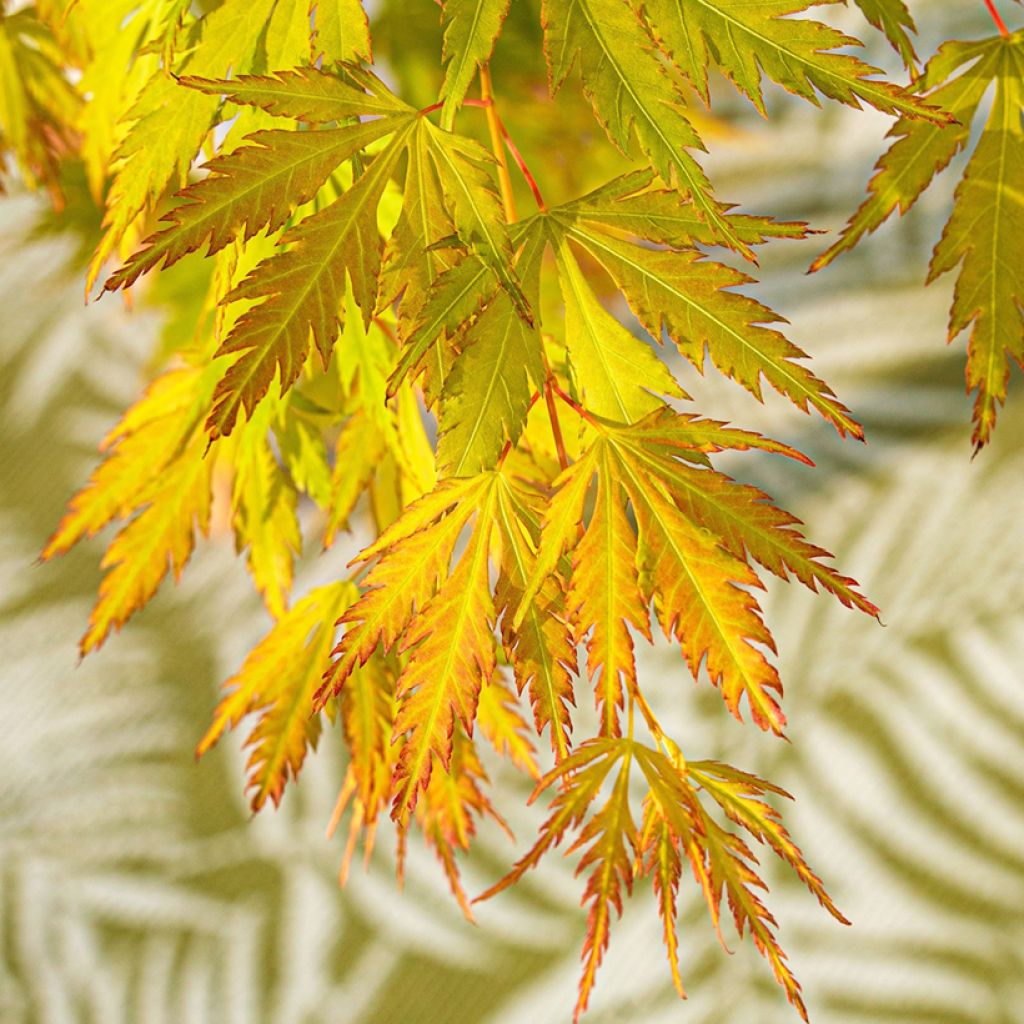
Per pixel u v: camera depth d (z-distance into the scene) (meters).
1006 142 0.94
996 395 0.94
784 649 2.49
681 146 0.91
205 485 1.05
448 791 1.03
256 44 0.94
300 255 0.91
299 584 2.34
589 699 2.37
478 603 0.91
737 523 0.91
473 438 0.91
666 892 0.91
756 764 2.40
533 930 2.35
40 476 2.57
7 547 2.55
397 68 1.38
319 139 0.91
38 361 2.58
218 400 0.90
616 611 0.91
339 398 1.07
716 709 2.42
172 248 0.90
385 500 1.05
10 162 2.22
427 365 0.91
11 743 2.47
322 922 2.40
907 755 2.41
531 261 0.92
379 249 0.91
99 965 2.37
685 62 0.91
